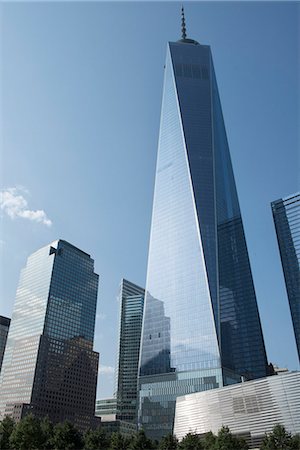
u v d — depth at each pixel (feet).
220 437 318.24
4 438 364.79
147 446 372.38
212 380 647.15
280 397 349.41
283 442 302.86
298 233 635.66
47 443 362.33
